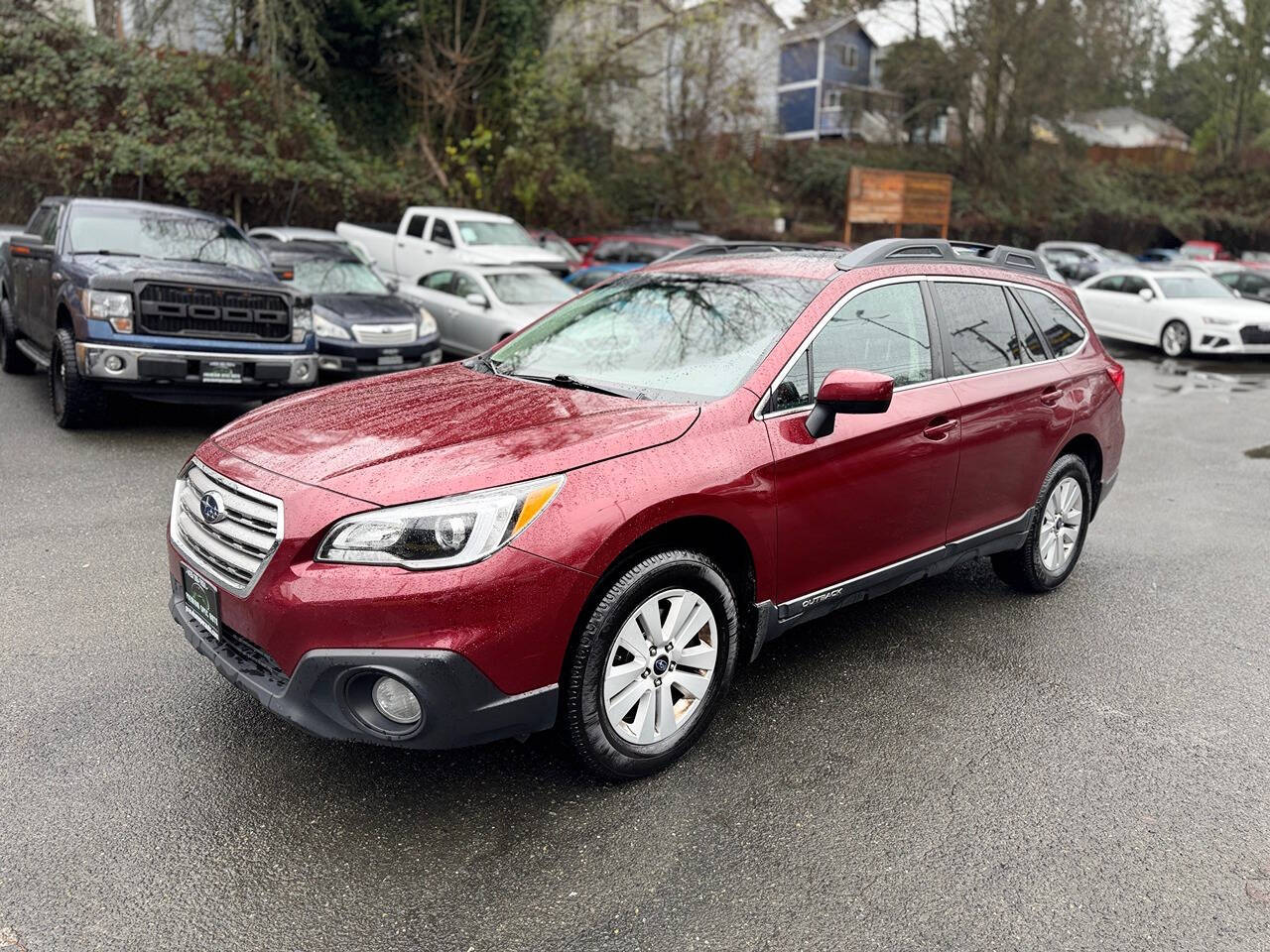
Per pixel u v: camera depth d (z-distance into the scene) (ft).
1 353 33.50
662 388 11.84
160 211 28.91
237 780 10.35
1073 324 16.90
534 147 76.89
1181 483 25.93
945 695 12.97
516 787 10.43
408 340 32.68
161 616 14.44
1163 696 13.15
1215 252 113.70
